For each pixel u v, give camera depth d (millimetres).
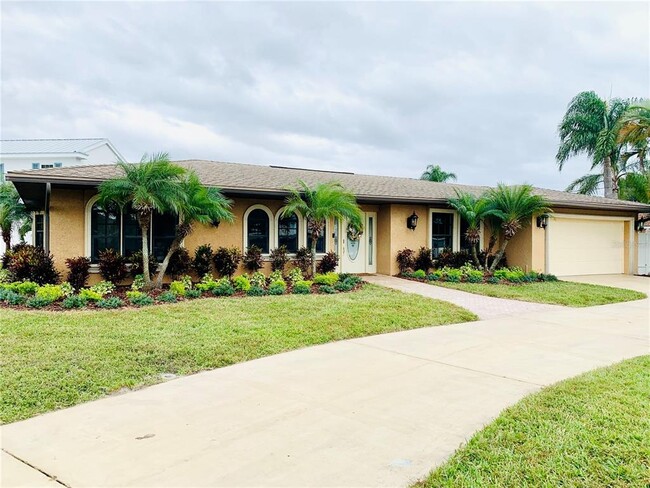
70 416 4395
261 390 5129
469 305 10758
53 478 3311
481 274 14750
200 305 9250
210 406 4660
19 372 5328
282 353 6664
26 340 6488
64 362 5707
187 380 5461
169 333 7129
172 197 10031
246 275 12086
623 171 25062
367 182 17281
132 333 7031
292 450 3732
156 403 4730
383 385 5320
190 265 12359
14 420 4301
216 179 12844
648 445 3664
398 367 6027
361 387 5246
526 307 10883
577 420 4176
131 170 10016
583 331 8383
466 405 4707
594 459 3471
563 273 17719
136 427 4160
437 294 11992
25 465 3492
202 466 3475
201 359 6145
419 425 4215
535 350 6977
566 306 11172
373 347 7051
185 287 10844
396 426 4191
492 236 16344
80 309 8641
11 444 3834
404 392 5090
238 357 6320
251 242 13516
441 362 6277
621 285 15227
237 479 3293
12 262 11062
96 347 6297
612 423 4098
